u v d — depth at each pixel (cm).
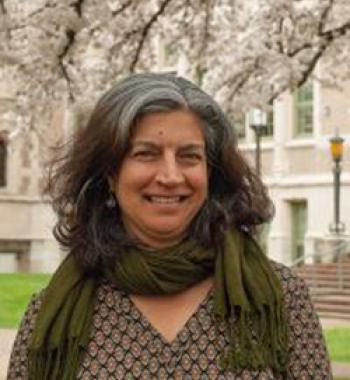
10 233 4044
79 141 366
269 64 1644
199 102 355
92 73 1603
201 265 357
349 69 1748
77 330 352
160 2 1608
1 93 1867
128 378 349
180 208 354
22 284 3027
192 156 355
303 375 355
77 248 362
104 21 1545
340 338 2052
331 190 3556
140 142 352
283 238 3681
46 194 399
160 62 2002
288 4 1616
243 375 346
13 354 368
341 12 1625
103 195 368
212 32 1703
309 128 3706
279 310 351
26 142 1705
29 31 1512
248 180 371
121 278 355
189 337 352
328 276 2919
